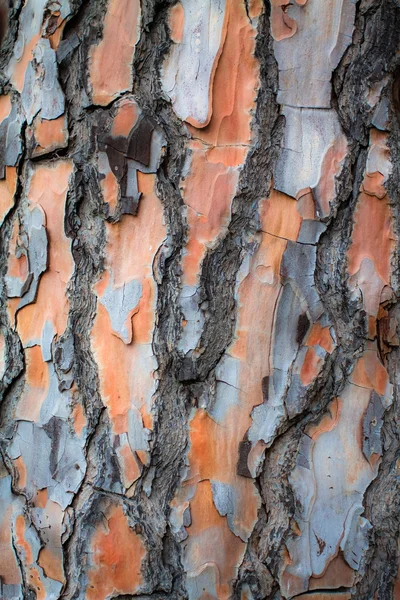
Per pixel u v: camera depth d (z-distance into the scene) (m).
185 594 1.20
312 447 1.21
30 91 1.22
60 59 1.21
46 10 1.22
